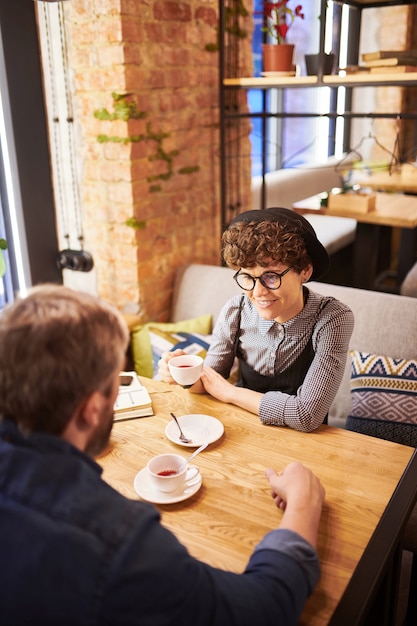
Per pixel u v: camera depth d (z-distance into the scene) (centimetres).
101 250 263
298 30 423
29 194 259
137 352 244
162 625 72
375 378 204
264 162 331
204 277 268
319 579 102
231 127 300
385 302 223
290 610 86
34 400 76
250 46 304
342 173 444
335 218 464
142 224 254
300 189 438
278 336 167
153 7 237
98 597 69
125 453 142
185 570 76
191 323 252
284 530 99
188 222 284
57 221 273
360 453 141
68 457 78
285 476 118
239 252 147
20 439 77
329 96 498
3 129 250
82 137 251
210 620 76
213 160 294
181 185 274
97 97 240
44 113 257
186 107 267
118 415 158
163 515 119
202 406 164
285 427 153
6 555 70
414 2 345
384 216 320
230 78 285
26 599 68
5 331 78
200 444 143
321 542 111
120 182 247
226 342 181
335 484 129
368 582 102
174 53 253
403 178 381
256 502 123
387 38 469
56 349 76
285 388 171
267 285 149
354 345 223
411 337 215
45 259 272
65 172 262
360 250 371
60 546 70
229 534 114
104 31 228
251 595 82
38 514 72
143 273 260
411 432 195
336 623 94
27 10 241
